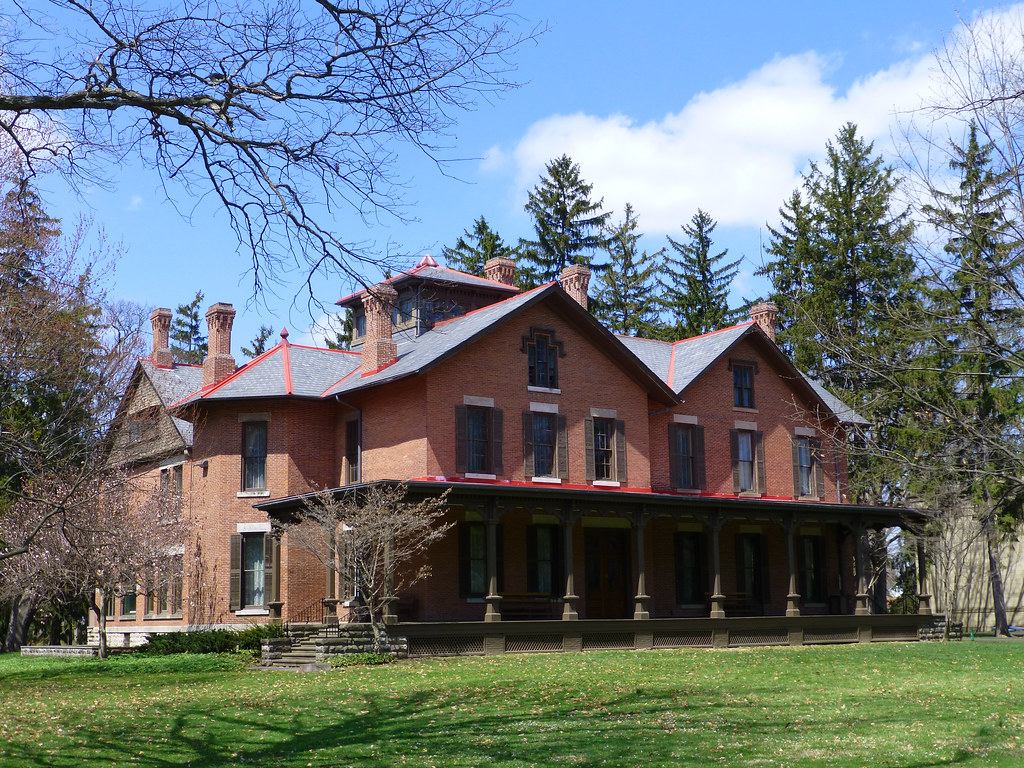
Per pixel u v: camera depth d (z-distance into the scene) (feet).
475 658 89.92
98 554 99.25
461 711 61.57
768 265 178.60
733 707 63.05
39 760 50.65
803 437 132.57
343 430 116.47
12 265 82.33
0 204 78.13
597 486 113.91
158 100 36.47
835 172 164.66
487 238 208.95
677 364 130.93
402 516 92.02
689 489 122.72
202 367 139.64
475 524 107.45
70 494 61.82
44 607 132.57
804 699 66.49
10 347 83.66
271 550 110.32
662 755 49.37
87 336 90.63
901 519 126.21
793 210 188.24
